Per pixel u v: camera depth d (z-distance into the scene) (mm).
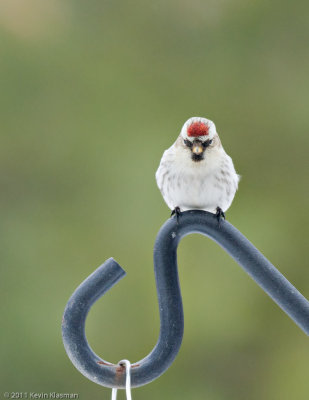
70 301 5438
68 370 11445
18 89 12773
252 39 12945
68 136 12578
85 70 12867
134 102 12719
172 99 12742
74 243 12023
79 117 12672
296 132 12539
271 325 11633
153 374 5434
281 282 5602
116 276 5461
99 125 12625
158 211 12031
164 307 5535
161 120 12633
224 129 12586
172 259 5645
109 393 11391
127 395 5305
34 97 12766
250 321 11625
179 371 11664
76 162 12461
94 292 5445
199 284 11523
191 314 11547
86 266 11898
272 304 11586
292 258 12055
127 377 5328
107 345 11312
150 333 11344
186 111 12680
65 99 12750
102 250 11938
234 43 12953
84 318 5426
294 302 5559
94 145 12531
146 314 11414
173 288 5582
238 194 12250
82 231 12109
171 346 5461
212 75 12820
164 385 11625
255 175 12391
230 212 12172
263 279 5645
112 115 12672
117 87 12781
